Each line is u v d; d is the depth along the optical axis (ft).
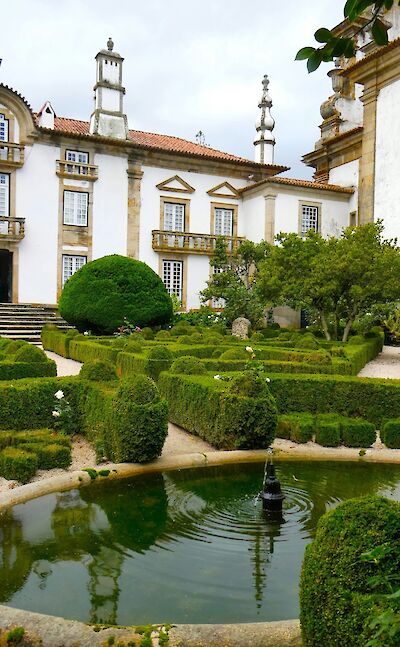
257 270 84.84
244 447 23.26
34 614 10.07
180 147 100.63
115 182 89.81
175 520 16.06
